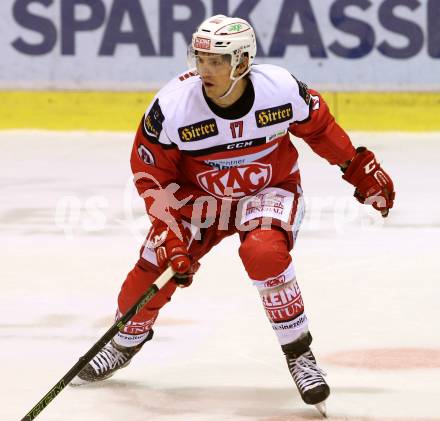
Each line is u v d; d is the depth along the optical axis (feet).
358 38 120.47
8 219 78.84
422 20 120.47
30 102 122.42
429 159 105.50
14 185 92.32
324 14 120.06
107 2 120.37
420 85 121.49
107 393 41.04
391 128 121.90
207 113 37.58
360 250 68.03
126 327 41.11
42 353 46.42
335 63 120.88
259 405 39.40
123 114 122.01
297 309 37.81
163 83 121.19
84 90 121.90
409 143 115.24
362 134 120.57
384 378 42.27
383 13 120.37
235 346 47.47
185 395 40.70
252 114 37.68
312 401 37.19
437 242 70.33
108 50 120.98
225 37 36.06
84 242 71.31
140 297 36.63
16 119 122.72
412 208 82.33
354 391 40.65
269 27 120.06
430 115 121.70
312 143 41.01
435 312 52.80
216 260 65.98
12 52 121.80
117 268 63.82
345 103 121.60
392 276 60.85
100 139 117.80
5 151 110.11
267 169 39.19
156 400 40.09
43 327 50.85
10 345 47.73
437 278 60.23
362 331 49.47
